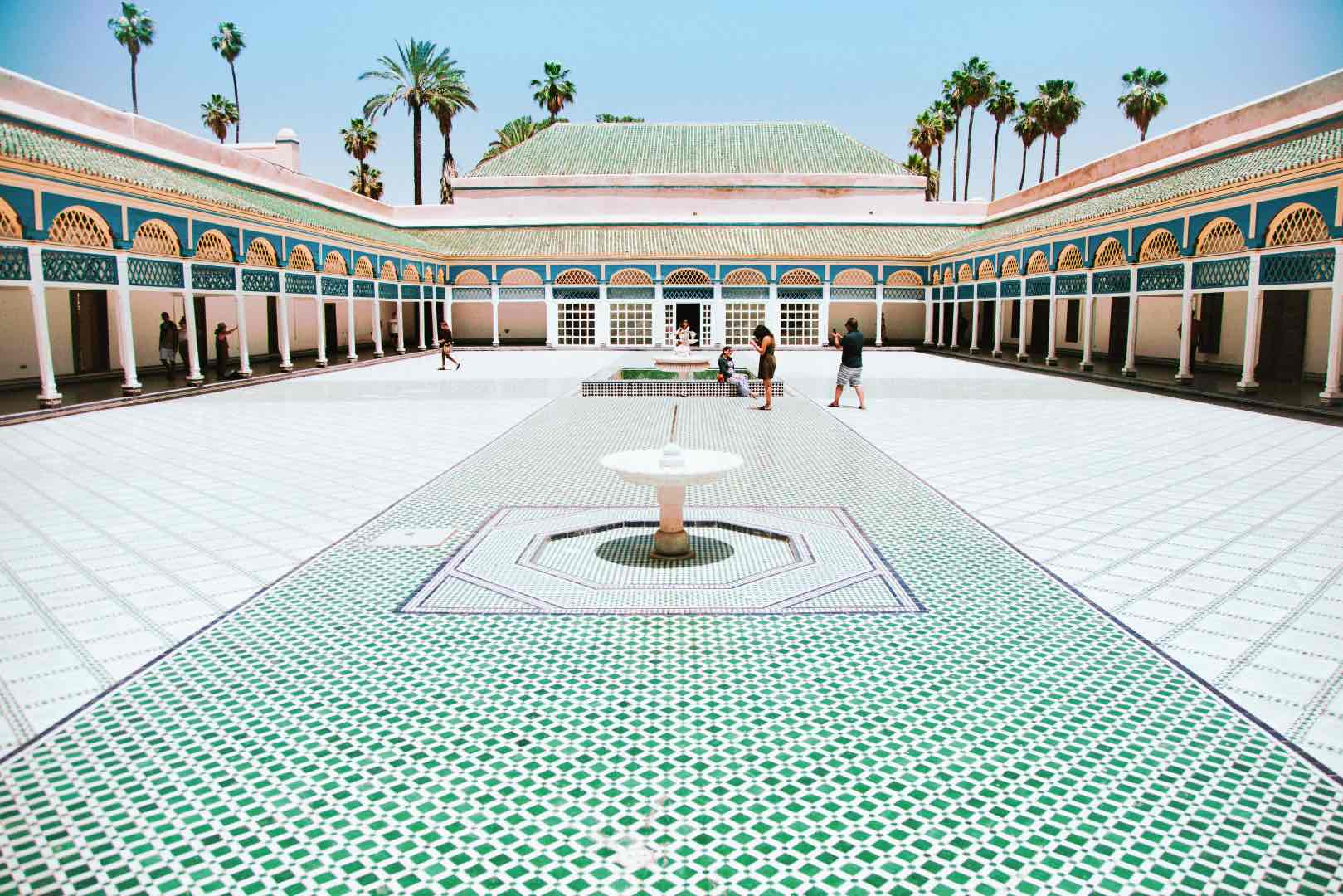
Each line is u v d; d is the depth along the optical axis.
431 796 2.25
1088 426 9.34
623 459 4.66
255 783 2.31
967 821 2.12
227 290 14.60
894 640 3.30
